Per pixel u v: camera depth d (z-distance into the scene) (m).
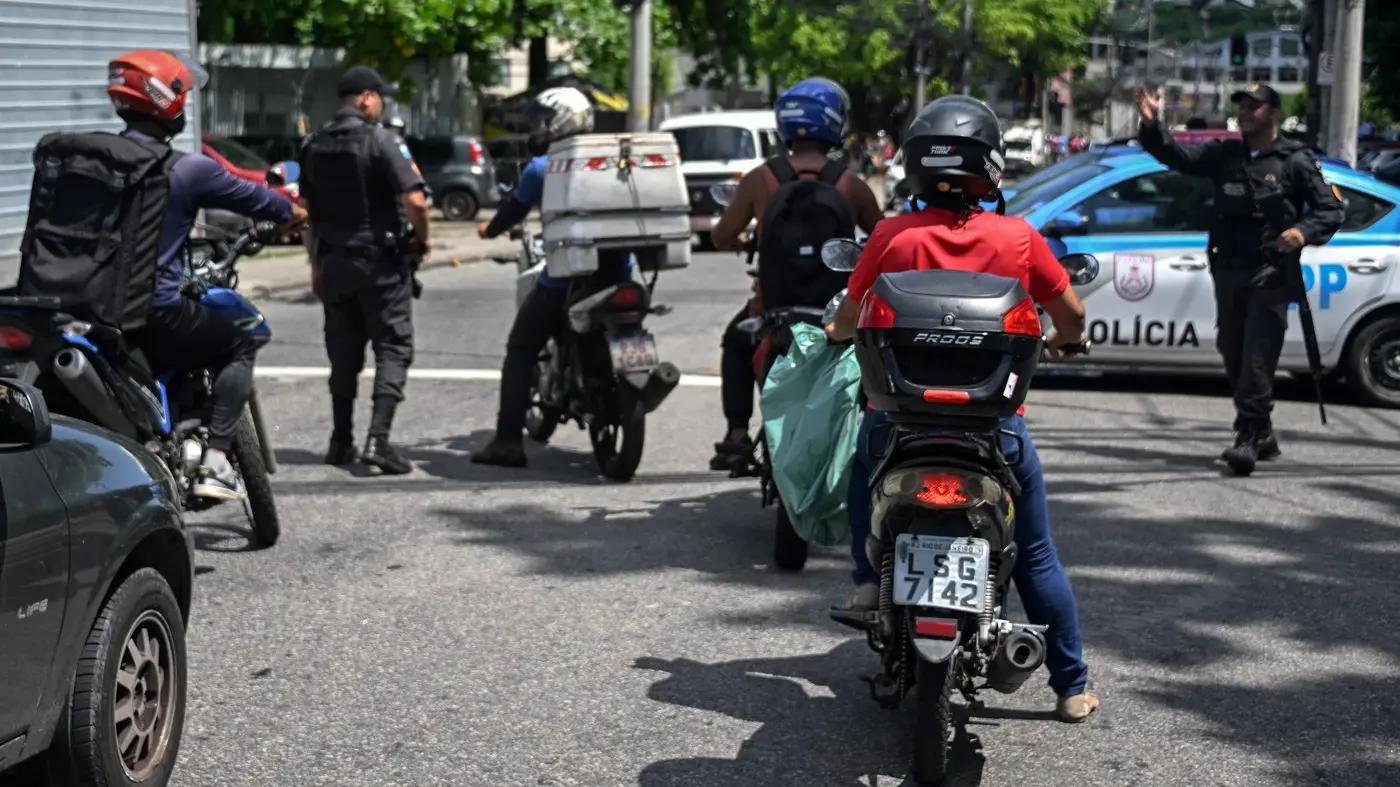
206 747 4.49
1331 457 8.81
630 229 7.73
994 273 4.29
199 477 6.00
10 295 5.50
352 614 5.77
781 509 6.23
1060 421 9.84
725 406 7.04
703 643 5.45
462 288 18.02
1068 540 6.90
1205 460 8.67
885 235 4.37
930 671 3.98
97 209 5.59
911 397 3.94
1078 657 4.65
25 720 3.42
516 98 33.97
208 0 28.36
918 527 3.98
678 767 4.36
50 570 3.49
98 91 11.02
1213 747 4.52
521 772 4.32
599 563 6.48
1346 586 6.20
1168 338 10.59
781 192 6.16
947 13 41.59
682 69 55.41
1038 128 44.47
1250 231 8.20
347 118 7.95
